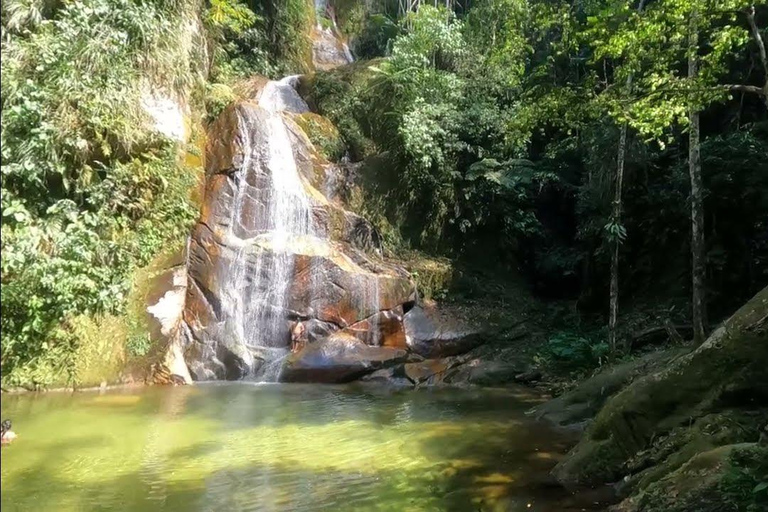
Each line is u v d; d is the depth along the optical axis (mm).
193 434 6652
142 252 10000
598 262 13945
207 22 13828
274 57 18312
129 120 9672
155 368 9734
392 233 14953
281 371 10672
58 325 8594
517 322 13523
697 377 5102
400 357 11305
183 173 10812
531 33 14461
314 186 14008
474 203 15758
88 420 7105
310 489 4902
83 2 9422
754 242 11484
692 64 8273
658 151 12930
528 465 5629
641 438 5152
